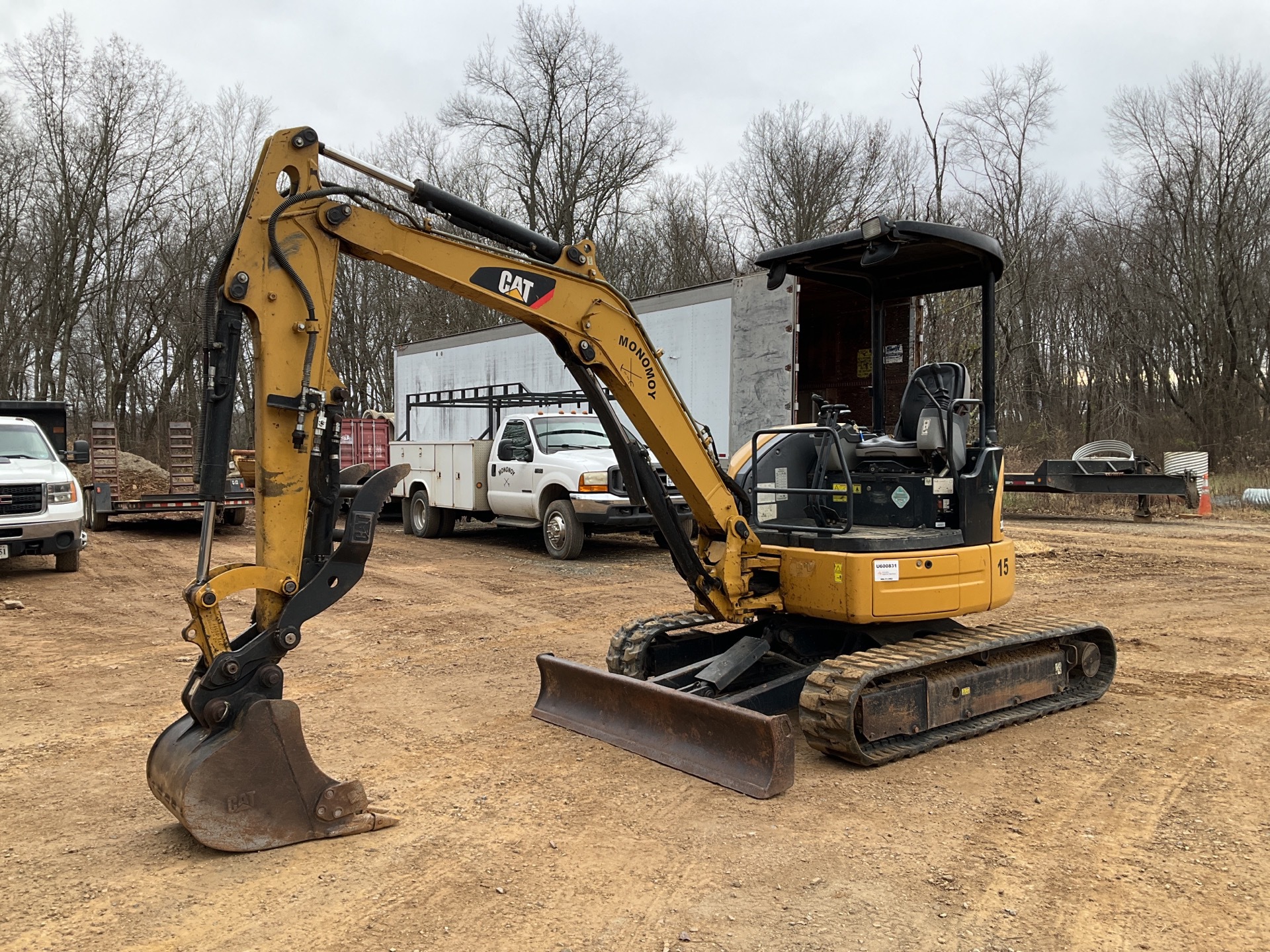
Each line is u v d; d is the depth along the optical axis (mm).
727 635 6543
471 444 14672
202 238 36594
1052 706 6066
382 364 40438
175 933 3344
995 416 6156
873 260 5652
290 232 4176
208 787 3914
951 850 4062
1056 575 12008
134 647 8070
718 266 39125
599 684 5652
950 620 6238
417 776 4988
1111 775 5008
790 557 5695
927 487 5973
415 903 3572
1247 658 7613
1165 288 32031
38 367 34125
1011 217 34562
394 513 19656
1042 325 37344
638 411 5363
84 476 23672
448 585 11242
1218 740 5578
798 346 12070
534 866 3898
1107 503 20734
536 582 11445
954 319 24109
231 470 17719
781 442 6320
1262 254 30047
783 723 4719
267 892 3654
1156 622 9055
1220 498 21203
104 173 34750
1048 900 3590
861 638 6023
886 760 5113
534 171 36344
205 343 4047
